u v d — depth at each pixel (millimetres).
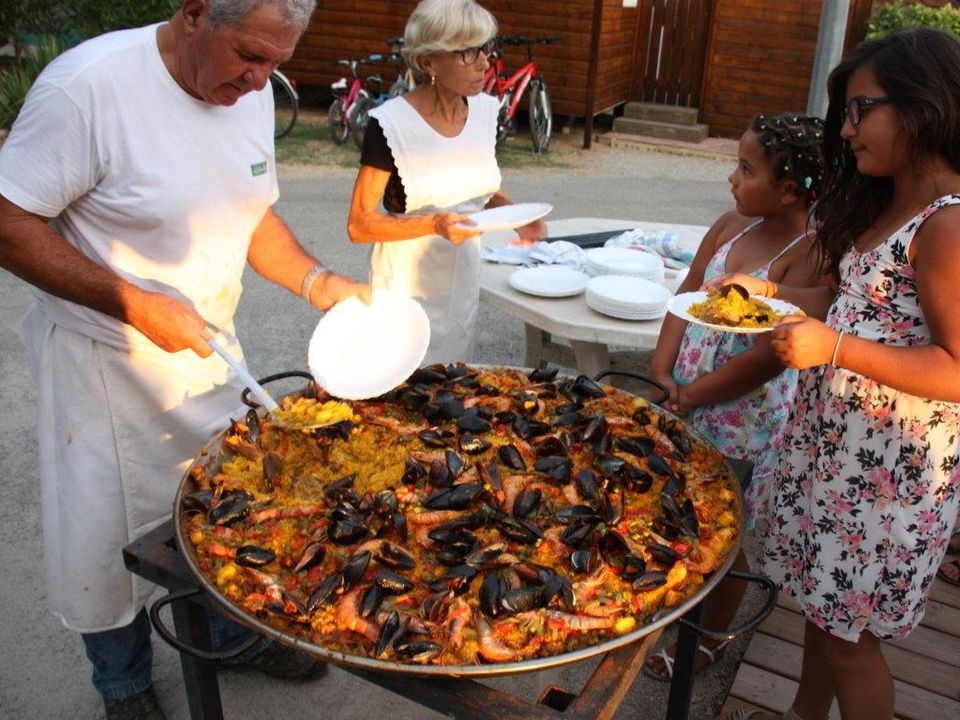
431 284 3201
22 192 1883
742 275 2264
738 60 11625
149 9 9633
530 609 1491
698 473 1935
